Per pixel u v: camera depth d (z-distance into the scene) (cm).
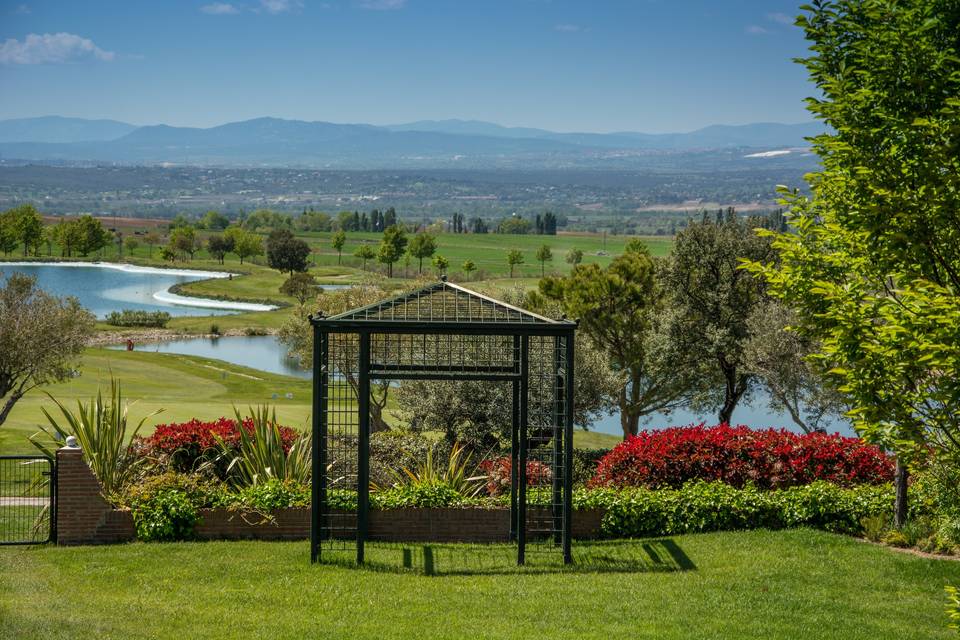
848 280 1188
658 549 1443
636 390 3531
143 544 1448
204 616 1098
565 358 1427
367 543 1503
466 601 1188
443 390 2316
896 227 973
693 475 1684
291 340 4056
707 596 1201
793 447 1692
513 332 1373
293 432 1845
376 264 18825
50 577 1250
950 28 1044
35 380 2986
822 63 1117
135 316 9431
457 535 1538
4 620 1023
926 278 994
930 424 982
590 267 3506
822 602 1170
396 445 2062
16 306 2953
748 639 1033
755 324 2631
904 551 1381
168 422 3069
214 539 1497
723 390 3497
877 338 994
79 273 16638
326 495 1515
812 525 1519
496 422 2306
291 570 1326
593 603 1176
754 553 1391
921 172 948
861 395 1002
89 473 1462
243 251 19012
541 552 1458
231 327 9475
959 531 1255
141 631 1028
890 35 1009
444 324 1368
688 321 3069
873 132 1022
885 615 1120
